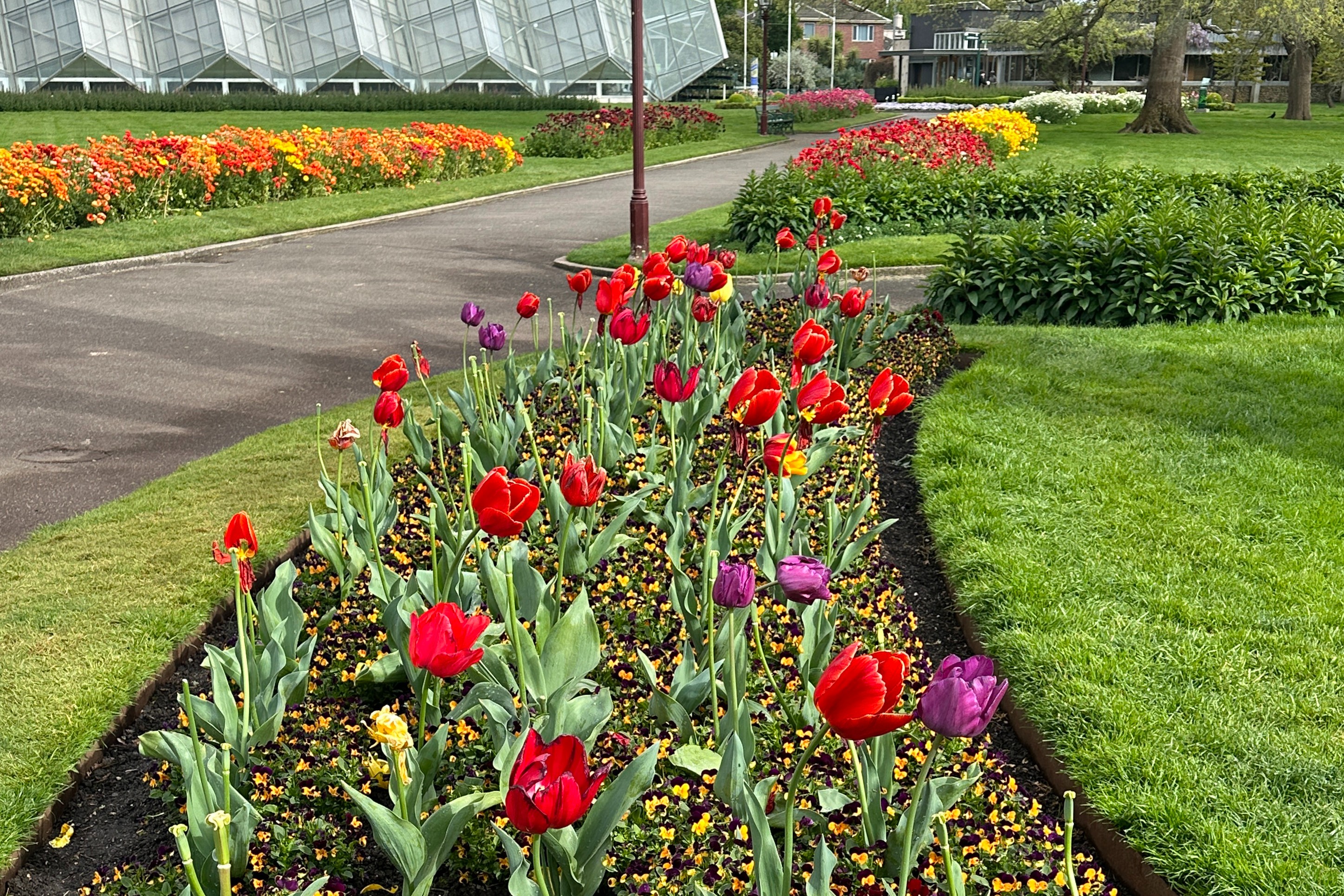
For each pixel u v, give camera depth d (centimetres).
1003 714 444
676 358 769
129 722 439
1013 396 843
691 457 674
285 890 307
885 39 11319
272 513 638
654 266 632
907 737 387
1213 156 3275
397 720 266
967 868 316
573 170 3000
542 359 790
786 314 1029
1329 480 649
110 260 1619
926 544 612
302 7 5228
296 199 2277
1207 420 772
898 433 798
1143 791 361
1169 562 539
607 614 482
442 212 2289
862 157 1966
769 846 259
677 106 4331
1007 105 5572
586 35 5547
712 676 342
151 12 5116
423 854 275
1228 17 4053
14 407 915
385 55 5344
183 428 857
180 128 3853
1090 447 720
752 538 569
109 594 532
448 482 592
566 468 313
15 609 517
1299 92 5338
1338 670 435
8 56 4997
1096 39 5788
